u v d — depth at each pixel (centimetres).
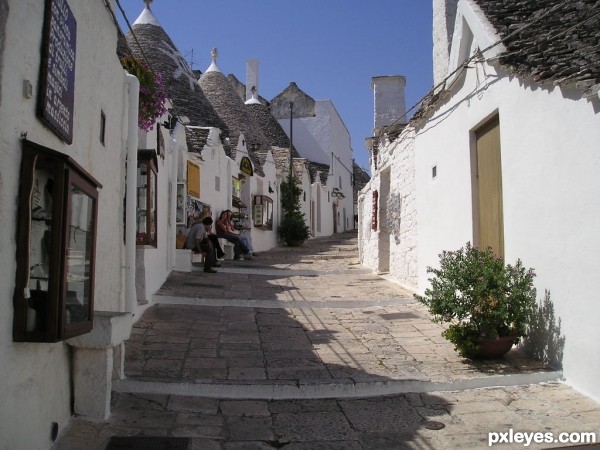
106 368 443
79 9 443
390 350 645
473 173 745
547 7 711
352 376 548
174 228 1156
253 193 1947
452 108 812
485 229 720
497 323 572
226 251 1591
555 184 543
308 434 441
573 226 516
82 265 386
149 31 1727
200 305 872
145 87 702
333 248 2130
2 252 296
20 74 315
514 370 559
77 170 358
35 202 331
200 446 410
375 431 447
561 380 538
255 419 466
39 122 349
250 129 2305
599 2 641
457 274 592
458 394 520
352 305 906
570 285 523
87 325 389
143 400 487
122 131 629
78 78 443
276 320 797
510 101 629
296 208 2372
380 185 1323
